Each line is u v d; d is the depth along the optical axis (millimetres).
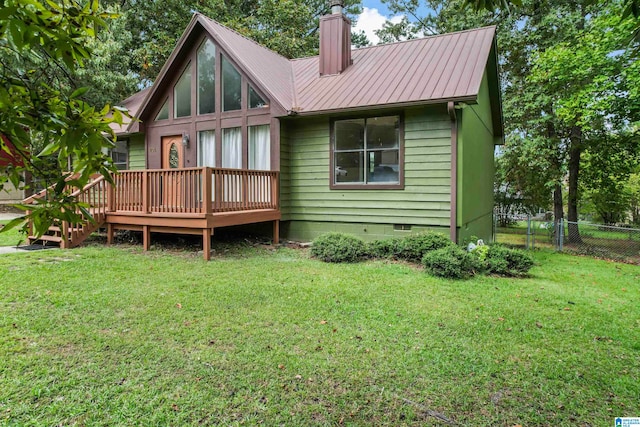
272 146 8703
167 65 9836
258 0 20484
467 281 5859
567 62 10453
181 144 10102
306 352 3260
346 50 9961
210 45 9648
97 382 2723
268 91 8523
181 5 17578
